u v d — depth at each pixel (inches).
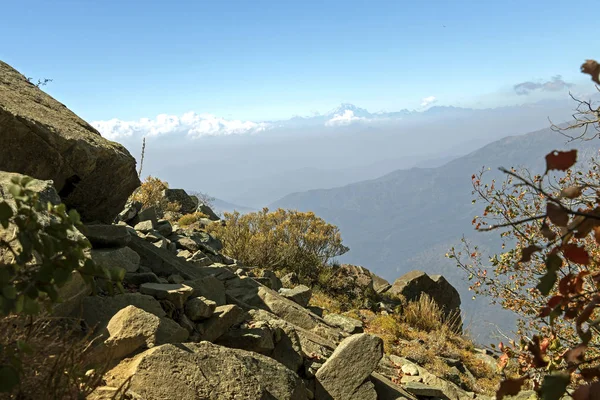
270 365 235.0
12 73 361.4
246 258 577.6
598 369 68.8
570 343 257.6
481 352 511.2
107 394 179.2
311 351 328.2
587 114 247.8
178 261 355.9
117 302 230.2
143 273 288.7
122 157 329.7
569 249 69.9
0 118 262.8
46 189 213.3
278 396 224.1
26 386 126.4
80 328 204.2
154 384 192.7
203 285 321.4
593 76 67.7
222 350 220.8
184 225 658.8
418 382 361.4
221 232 613.0
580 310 80.4
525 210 288.4
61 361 137.5
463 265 314.7
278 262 586.6
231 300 348.5
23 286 101.3
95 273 108.6
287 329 307.9
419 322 554.6
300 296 451.5
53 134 283.7
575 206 181.6
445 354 453.4
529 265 289.3
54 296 103.0
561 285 77.4
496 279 304.2
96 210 336.8
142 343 208.2
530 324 282.4
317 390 285.7
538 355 87.1
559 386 59.4
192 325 261.1
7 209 99.6
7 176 213.5
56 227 104.7
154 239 399.2
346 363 286.8
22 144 276.2
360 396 280.7
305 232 628.7
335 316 454.6
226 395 201.9
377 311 571.2
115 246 293.3
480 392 403.2
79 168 303.6
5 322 131.3
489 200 297.3
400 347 453.1
